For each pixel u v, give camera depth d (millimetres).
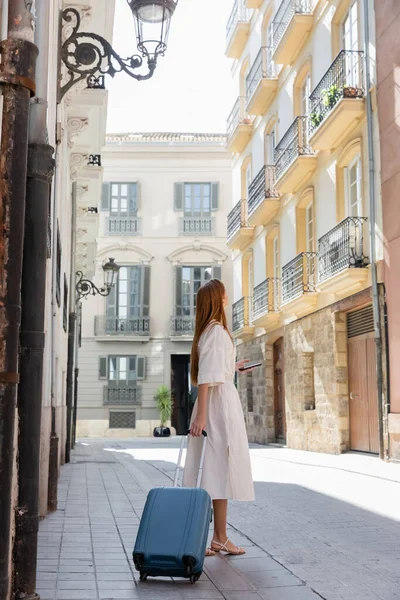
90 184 20625
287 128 23000
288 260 22766
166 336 38281
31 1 3441
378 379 15094
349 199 17844
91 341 37969
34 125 3832
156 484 10586
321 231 19500
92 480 11242
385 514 7379
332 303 18188
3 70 3174
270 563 4953
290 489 9828
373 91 15695
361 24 16859
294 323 21703
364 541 5832
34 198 3721
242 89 30266
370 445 16422
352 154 17391
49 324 7637
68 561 4918
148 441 31297
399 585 4340
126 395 37719
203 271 39219
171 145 39562
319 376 19266
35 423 3592
